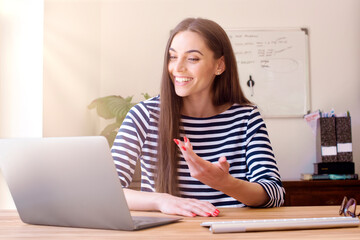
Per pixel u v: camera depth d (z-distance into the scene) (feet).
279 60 11.58
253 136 4.59
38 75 8.63
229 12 11.66
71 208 2.75
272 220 2.63
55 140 2.65
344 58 11.70
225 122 4.67
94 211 2.65
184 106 4.67
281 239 2.28
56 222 2.88
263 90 11.53
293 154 11.48
